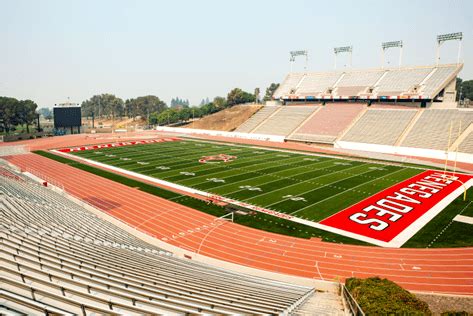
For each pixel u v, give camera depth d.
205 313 9.09
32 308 7.41
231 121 101.25
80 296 9.00
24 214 22.23
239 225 29.22
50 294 8.42
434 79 74.69
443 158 57.22
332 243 25.64
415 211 31.61
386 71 85.38
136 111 170.75
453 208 32.16
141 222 30.33
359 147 67.69
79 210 30.53
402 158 58.34
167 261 18.62
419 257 23.33
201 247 25.55
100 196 37.75
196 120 122.81
